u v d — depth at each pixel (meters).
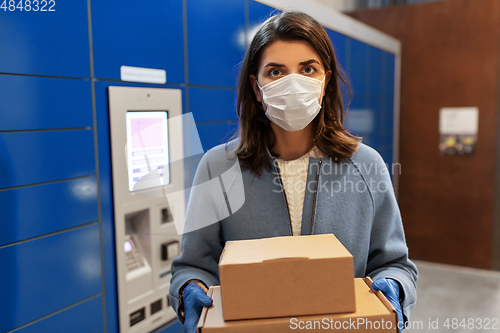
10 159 1.39
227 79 2.32
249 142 1.06
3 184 1.38
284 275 0.75
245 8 2.42
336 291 0.75
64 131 1.56
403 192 4.53
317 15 2.88
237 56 2.39
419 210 4.46
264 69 0.99
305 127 1.08
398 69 4.41
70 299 1.63
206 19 2.15
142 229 1.93
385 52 4.11
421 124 4.36
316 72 1.00
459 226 4.28
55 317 1.58
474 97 4.07
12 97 1.39
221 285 0.76
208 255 1.10
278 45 0.97
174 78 1.98
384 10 4.41
